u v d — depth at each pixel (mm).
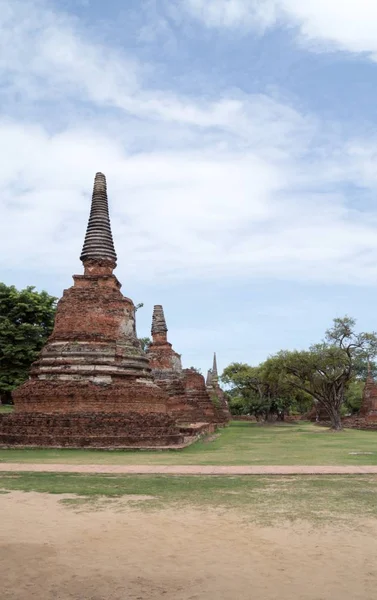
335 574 8117
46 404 30719
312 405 103625
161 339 54844
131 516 11836
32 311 50781
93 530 10633
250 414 105000
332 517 11672
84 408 30516
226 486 15688
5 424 29938
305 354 58812
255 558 8875
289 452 28203
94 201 37844
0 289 51594
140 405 31391
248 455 26188
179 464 21469
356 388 91062
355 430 61000
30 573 8211
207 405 61719
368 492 14664
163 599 7219
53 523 11227
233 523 11172
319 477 17547
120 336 33906
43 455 25422
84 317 33562
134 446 28391
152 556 9000
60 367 31938
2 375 49344
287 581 7844
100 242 36531
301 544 9633
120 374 32469
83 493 14508
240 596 7312
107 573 8203
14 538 10078
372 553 9109
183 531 10539
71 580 7922
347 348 57469
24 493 14531
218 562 8688
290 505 12922
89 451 27531
